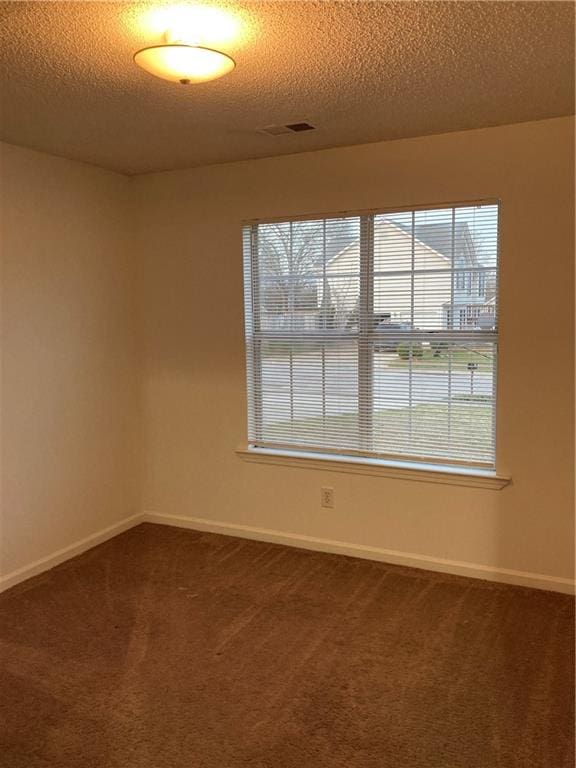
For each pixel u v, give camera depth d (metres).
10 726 2.22
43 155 3.43
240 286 3.78
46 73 2.27
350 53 2.11
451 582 3.29
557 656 2.60
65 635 2.83
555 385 3.05
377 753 2.07
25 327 3.38
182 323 4.01
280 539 3.86
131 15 1.83
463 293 3.23
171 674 2.52
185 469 4.12
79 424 3.77
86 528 3.85
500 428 3.18
